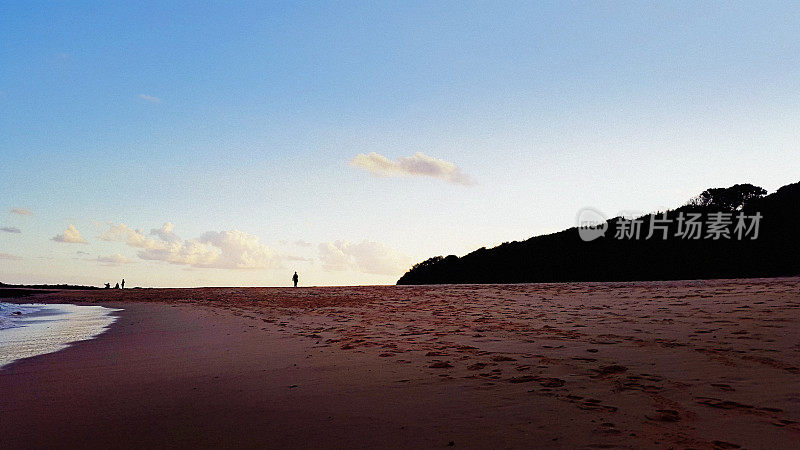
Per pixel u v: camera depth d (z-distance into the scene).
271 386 5.20
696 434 3.28
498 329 8.71
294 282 35.62
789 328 6.89
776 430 3.29
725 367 5.07
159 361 7.16
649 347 6.35
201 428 3.85
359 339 8.27
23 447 3.56
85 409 4.55
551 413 3.86
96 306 25.42
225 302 22.64
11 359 7.95
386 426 3.73
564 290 16.11
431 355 6.52
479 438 3.39
